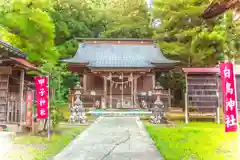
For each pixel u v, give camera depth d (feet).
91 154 26.89
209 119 59.57
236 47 68.95
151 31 129.59
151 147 30.48
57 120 43.65
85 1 125.08
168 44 96.27
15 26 56.34
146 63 91.81
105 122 57.06
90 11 129.18
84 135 39.14
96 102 85.76
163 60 96.07
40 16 56.59
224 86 25.70
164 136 37.11
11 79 44.32
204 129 44.29
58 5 112.47
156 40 106.01
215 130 42.91
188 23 88.69
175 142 32.89
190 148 29.22
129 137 37.17
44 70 43.57
